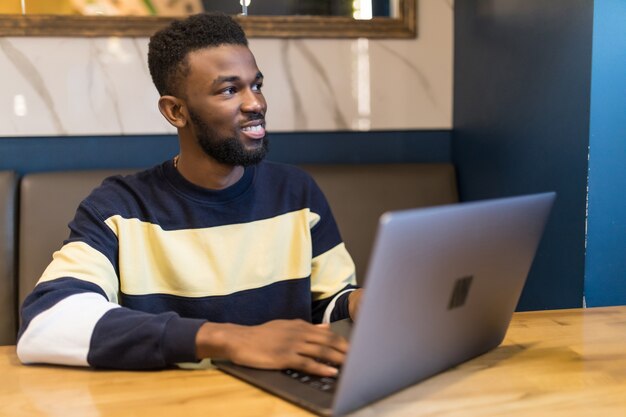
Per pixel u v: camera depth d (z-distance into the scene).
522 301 1.85
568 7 1.58
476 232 0.87
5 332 1.82
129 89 2.09
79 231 1.37
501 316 1.07
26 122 2.04
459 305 0.93
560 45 1.62
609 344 1.14
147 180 1.49
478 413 0.87
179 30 1.39
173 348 1.03
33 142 2.06
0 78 2.01
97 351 1.05
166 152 2.14
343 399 0.83
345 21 2.19
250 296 1.47
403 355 0.88
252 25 2.13
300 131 2.22
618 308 1.38
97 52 2.06
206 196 1.45
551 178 1.68
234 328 1.05
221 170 1.43
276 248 1.51
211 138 1.37
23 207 1.88
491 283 0.97
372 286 0.75
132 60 2.08
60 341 1.07
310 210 1.57
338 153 2.26
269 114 2.19
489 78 2.01
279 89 2.18
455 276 0.88
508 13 1.87
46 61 2.03
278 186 1.55
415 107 2.28
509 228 0.94
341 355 1.00
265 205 1.52
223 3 2.11
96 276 1.27
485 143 2.05
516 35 1.83
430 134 2.32
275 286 1.50
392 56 2.25
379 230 0.72
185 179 1.46
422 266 0.81
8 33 1.99
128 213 1.43
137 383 0.99
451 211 0.81
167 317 1.07
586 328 1.24
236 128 1.37
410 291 0.81
